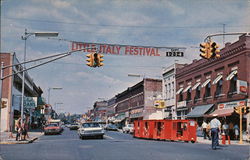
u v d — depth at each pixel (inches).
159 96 2413.9
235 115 1159.6
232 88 1315.2
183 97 1804.9
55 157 561.3
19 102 1923.0
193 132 1012.5
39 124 3425.2
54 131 1643.7
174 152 636.1
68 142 975.6
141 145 821.9
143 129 1217.4
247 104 1171.3
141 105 2652.6
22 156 583.2
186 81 1781.5
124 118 3211.1
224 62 1370.6
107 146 788.0
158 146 790.5
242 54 1226.6
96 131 1147.9
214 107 1433.3
